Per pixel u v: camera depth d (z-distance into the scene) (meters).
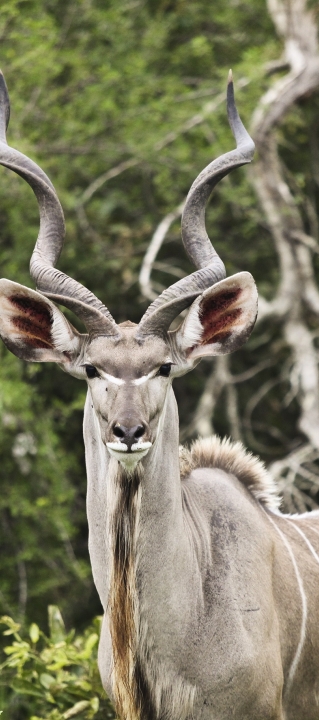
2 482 17.45
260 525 8.73
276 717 8.31
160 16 21.27
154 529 7.66
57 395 19.39
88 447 8.07
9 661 11.06
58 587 17.72
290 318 18.48
